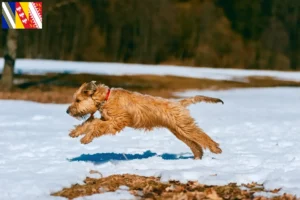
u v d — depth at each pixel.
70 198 8.92
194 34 74.94
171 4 74.94
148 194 9.01
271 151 13.62
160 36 74.94
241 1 75.94
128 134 17.20
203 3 75.31
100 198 8.77
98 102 11.15
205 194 8.91
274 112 26.17
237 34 76.06
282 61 75.31
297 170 10.69
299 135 17.19
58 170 10.85
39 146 14.53
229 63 74.00
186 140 11.66
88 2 72.88
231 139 16.06
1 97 32.34
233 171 10.70
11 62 38.25
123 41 74.94
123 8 74.12
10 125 19.66
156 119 11.34
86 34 73.19
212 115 24.33
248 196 8.93
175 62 74.44
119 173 10.55
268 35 76.06
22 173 10.58
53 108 27.33
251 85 51.16
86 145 14.78
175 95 38.31
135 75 49.47
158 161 11.75
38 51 71.56
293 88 50.41
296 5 77.19
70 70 50.03
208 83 49.53
